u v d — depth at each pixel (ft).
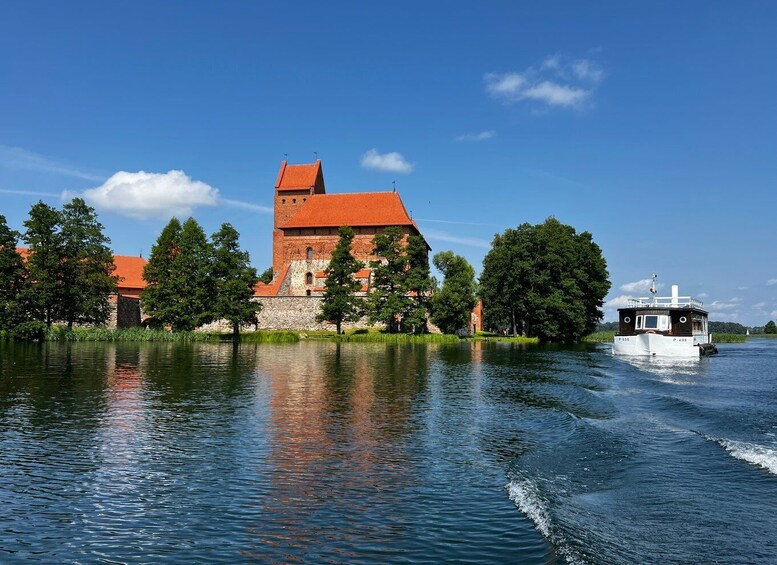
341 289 260.21
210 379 99.45
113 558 28.50
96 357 143.64
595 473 41.04
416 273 267.18
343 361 141.49
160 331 244.42
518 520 32.53
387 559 27.94
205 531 31.71
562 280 277.23
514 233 287.28
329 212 345.10
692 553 27.14
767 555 27.02
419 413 67.62
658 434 53.78
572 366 134.21
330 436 55.11
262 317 298.15
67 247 233.76
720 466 42.22
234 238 253.44
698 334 196.03
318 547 29.48
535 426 60.03
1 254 215.51
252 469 43.73
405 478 41.19
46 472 42.83
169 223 262.47
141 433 55.98
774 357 190.90
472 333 357.41
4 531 31.78
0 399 75.56
